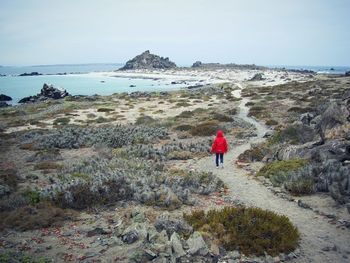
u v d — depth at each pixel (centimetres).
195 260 905
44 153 2519
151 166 2042
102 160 2236
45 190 1522
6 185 1650
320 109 2898
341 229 1134
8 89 12194
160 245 958
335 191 1383
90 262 902
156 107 5912
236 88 9200
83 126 4134
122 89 11744
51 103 7031
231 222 1084
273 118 4106
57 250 991
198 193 1595
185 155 2375
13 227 1191
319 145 2027
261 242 979
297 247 1001
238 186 1694
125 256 927
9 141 3281
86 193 1436
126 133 3288
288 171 1738
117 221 1218
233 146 2753
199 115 4675
